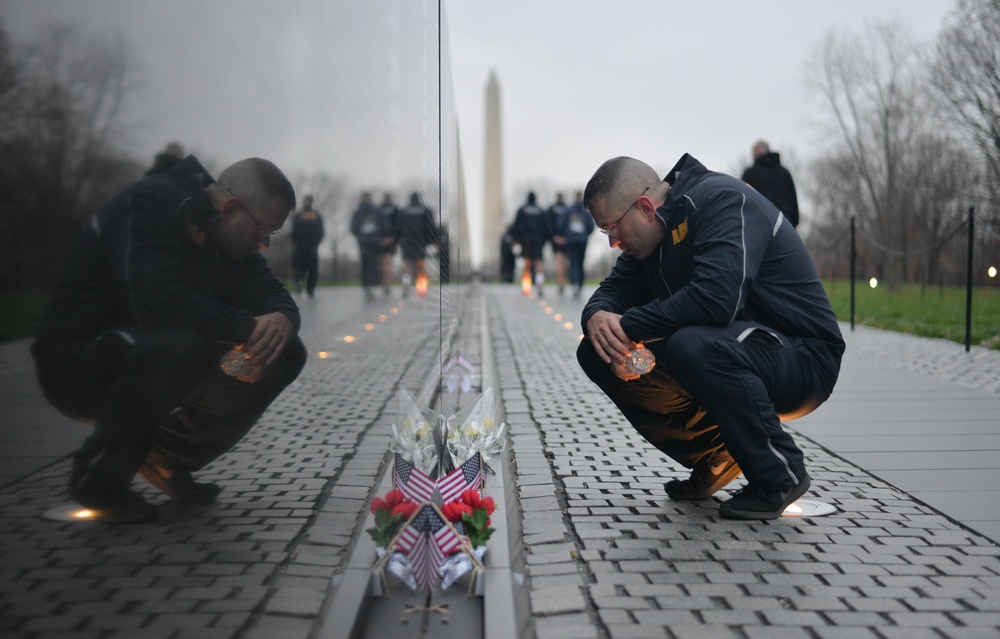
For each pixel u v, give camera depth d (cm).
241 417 210
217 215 181
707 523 338
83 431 140
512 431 526
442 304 737
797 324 349
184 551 180
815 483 407
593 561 293
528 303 1870
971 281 959
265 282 215
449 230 943
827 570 284
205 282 180
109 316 142
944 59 2205
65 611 137
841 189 3738
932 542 315
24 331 119
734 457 334
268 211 210
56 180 123
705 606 252
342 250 298
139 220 148
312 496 270
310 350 259
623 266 395
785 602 256
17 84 113
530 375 776
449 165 975
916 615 245
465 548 270
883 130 2806
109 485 149
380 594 265
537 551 304
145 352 157
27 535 128
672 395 362
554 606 250
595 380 375
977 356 917
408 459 370
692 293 330
